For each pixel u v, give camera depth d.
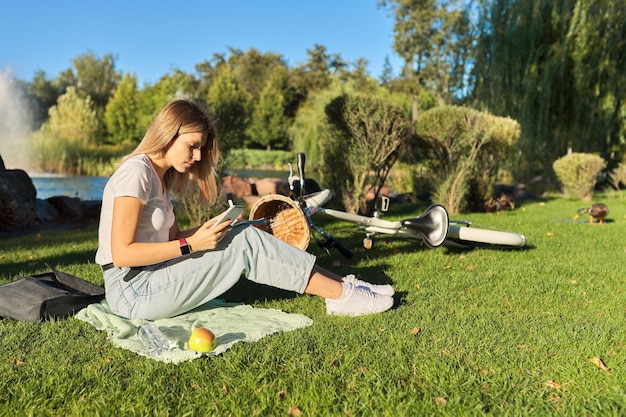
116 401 2.21
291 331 2.96
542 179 18.16
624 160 17.88
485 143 10.27
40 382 2.36
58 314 3.16
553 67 16.30
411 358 2.63
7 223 8.04
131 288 2.88
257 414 2.10
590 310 3.55
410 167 14.73
